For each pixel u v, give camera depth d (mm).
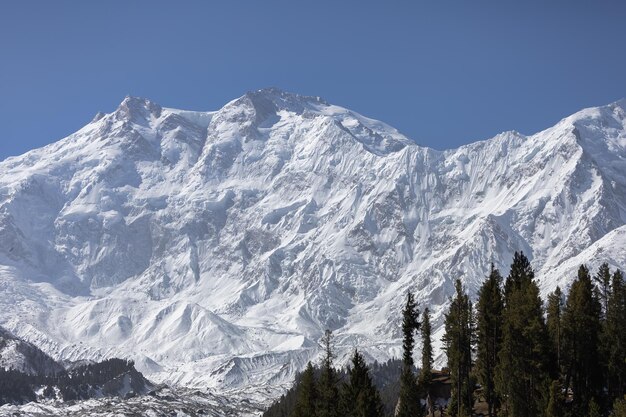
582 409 196000
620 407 186625
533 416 196500
